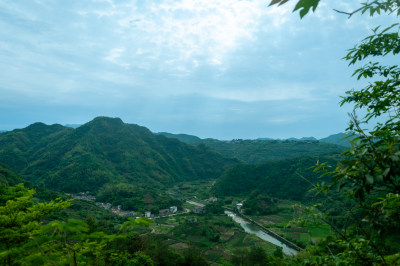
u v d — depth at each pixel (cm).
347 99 390
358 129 225
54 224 234
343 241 261
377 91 345
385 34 334
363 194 197
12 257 338
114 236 259
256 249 3850
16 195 848
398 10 208
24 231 484
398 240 193
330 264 264
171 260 2788
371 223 202
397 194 179
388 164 179
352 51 379
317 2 126
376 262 223
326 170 253
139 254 1786
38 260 280
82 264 319
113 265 1478
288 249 5059
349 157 232
